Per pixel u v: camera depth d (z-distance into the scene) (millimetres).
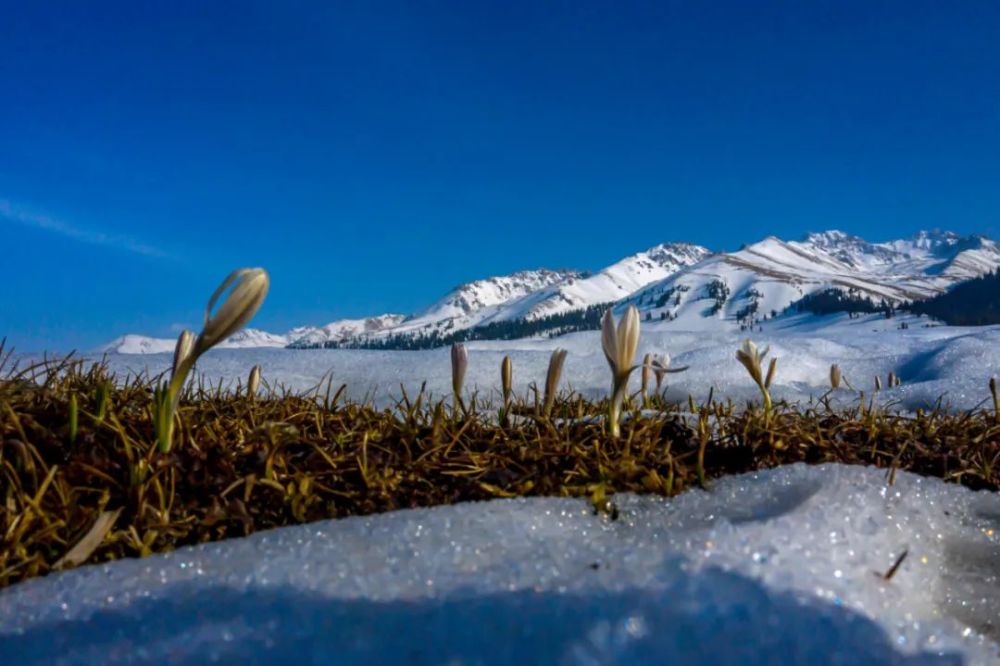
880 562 2014
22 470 2367
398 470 2863
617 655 1354
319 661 1367
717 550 1820
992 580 2154
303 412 3486
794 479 2789
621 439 3256
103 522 2100
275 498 2527
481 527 2197
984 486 3168
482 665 1326
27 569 1959
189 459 2590
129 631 1537
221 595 1663
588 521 2408
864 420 3865
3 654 1484
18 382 3227
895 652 1448
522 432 3455
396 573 1772
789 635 1441
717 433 3594
